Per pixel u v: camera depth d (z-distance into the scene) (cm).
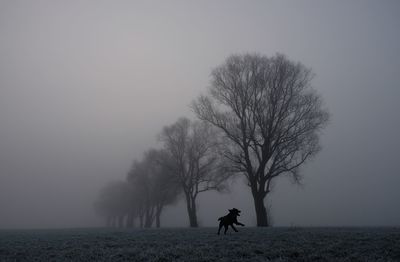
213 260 1182
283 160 3850
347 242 1519
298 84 3931
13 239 2303
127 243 1731
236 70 4053
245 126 3953
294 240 1616
